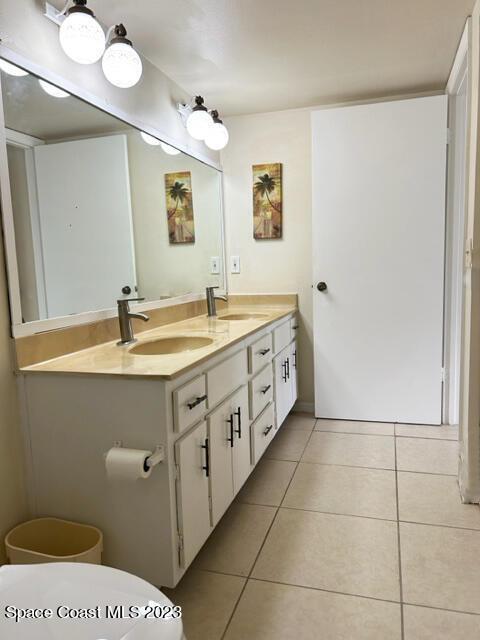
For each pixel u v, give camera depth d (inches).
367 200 118.0
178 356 63.9
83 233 72.2
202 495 63.9
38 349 61.9
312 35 84.0
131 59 69.2
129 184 85.7
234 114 127.9
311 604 59.6
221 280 130.7
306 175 126.0
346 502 84.2
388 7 75.5
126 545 58.2
